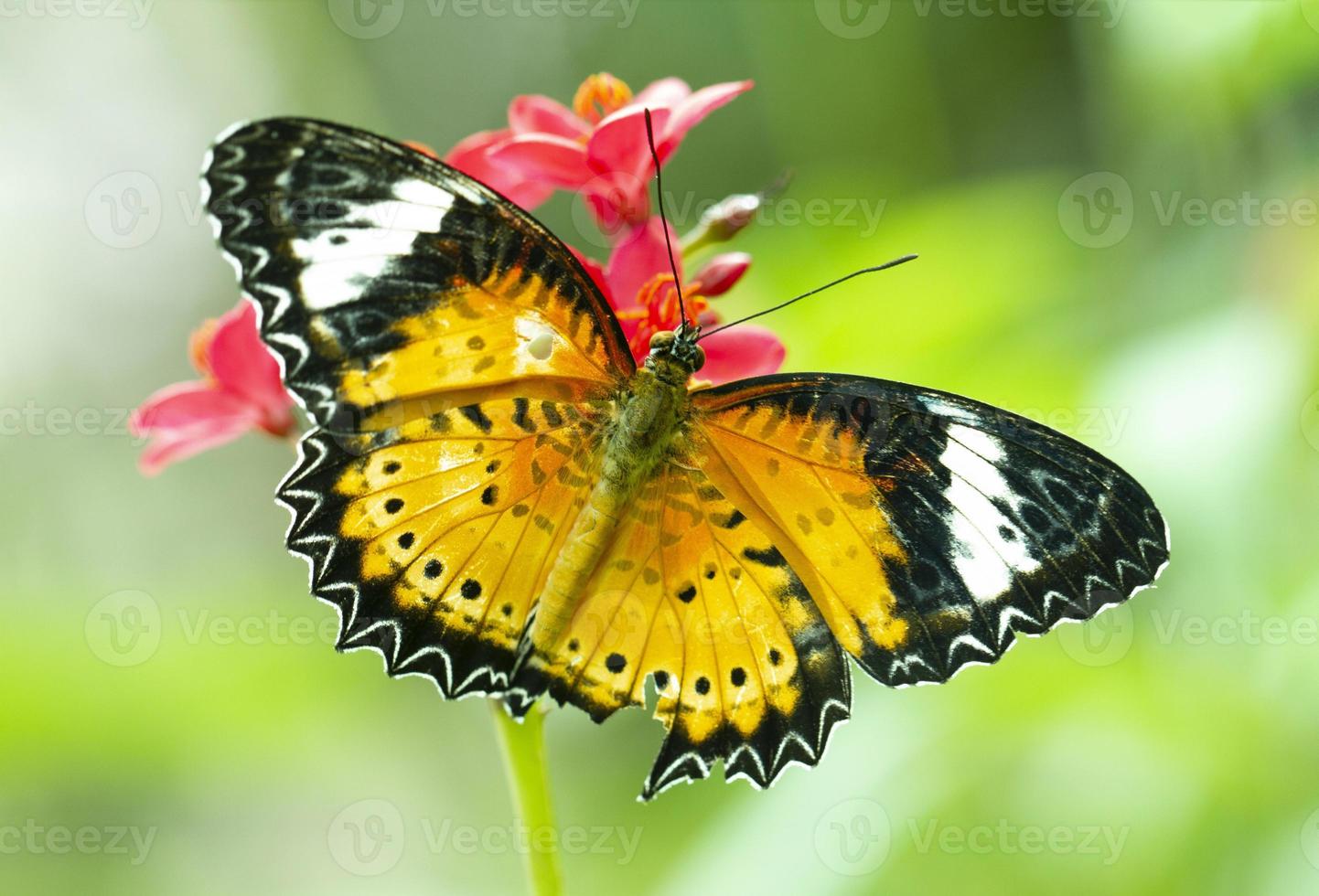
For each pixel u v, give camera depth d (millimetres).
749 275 438
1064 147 634
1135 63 412
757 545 363
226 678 437
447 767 494
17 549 586
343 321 349
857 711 407
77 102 667
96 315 666
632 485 361
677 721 362
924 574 359
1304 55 398
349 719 457
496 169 378
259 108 692
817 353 424
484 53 749
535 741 368
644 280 377
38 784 438
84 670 428
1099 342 419
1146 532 351
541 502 361
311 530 356
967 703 405
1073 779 401
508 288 355
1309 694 390
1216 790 393
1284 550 391
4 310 646
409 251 351
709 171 724
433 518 359
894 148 551
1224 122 410
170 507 620
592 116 391
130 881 456
